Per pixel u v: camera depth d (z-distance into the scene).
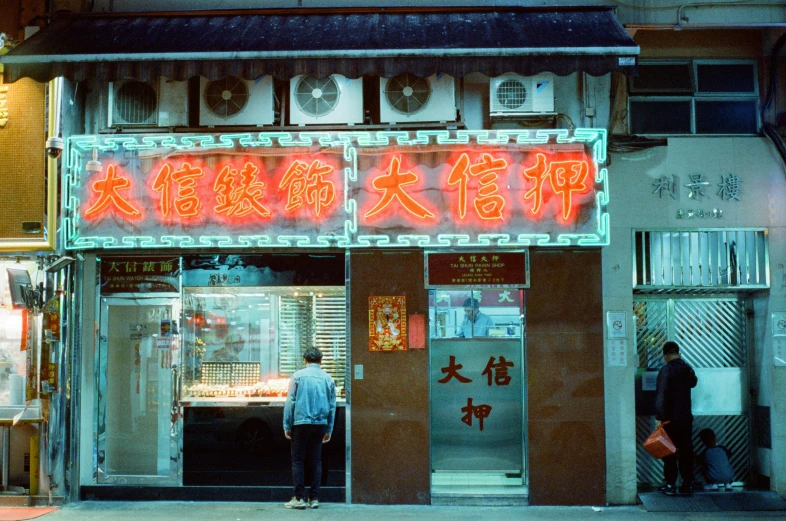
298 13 8.36
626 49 7.23
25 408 7.98
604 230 7.87
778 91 8.34
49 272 8.04
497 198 7.94
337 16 8.30
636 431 8.50
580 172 7.91
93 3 8.59
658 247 8.27
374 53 7.33
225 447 8.24
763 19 8.27
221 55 7.40
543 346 8.02
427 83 8.12
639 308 8.59
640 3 8.39
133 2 8.58
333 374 8.28
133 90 8.34
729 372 8.52
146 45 7.61
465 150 7.98
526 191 7.94
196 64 7.44
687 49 8.53
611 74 8.33
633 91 8.57
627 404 8.04
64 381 8.09
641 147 8.24
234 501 8.14
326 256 8.28
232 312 8.40
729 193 8.23
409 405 8.05
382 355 8.10
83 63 7.47
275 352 8.36
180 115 8.24
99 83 8.42
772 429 8.13
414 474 7.99
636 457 8.45
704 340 8.56
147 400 8.34
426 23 8.02
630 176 8.26
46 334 8.02
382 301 8.13
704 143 8.29
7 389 8.23
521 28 7.80
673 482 8.01
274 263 8.31
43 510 7.75
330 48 7.39
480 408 8.19
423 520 7.30
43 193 8.15
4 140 8.21
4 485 8.14
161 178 8.14
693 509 7.71
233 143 8.10
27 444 8.24
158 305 8.40
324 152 8.07
